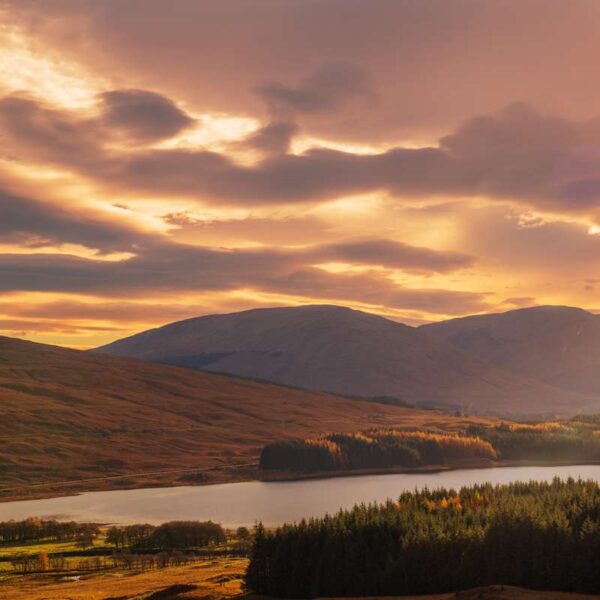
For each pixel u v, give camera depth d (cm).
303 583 12625
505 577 11694
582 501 13325
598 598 10269
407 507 14675
